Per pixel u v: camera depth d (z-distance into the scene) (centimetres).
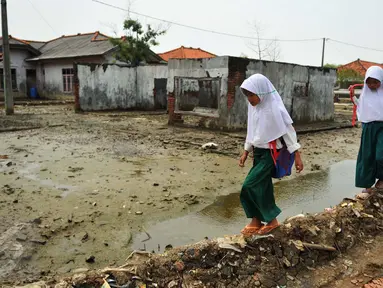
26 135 1280
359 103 556
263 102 375
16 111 2112
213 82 1552
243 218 593
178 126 1614
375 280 380
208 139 1286
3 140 1174
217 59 1431
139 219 567
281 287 363
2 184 711
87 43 3116
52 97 3145
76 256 445
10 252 443
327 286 370
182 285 347
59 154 992
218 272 366
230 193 717
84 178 771
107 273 344
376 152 533
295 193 745
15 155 964
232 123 1456
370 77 524
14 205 599
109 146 1125
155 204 633
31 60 3106
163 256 371
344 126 1792
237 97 1453
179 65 1577
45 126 1488
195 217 589
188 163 938
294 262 394
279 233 416
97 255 450
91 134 1343
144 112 2256
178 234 523
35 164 877
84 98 2166
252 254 388
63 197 648
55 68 3070
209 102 1585
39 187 701
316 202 693
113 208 605
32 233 496
